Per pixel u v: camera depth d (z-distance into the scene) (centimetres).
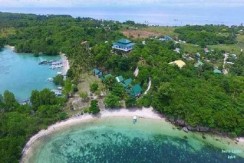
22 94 13788
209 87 12031
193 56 18988
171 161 8675
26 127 9631
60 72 17425
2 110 10775
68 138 9662
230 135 9900
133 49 17425
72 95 12875
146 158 8788
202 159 8794
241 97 11506
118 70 15412
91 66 16662
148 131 10275
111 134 10044
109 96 11738
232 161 8719
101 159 8644
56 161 8425
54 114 10712
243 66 17188
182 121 10525
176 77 13012
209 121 9838
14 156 7881
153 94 12075
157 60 15275
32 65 19350
